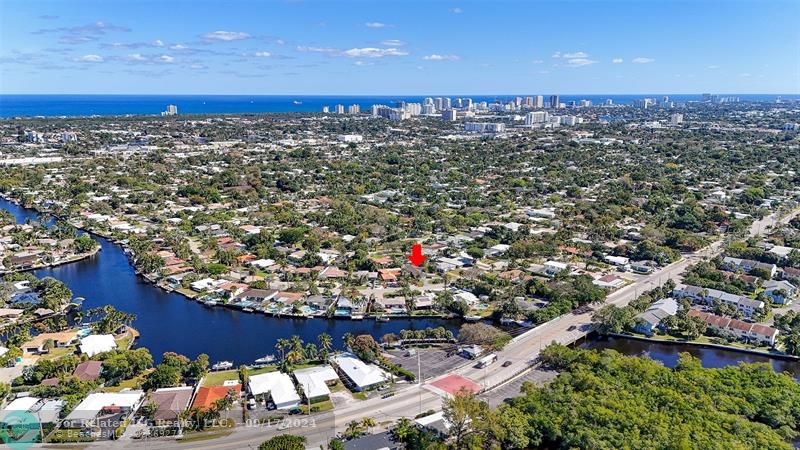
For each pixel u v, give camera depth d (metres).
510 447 112.25
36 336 166.00
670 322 171.75
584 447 106.12
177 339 171.00
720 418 113.12
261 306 193.38
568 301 185.75
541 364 148.62
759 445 106.25
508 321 180.62
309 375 138.62
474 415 111.19
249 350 163.62
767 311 186.75
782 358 157.38
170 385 135.25
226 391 130.12
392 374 142.75
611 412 113.94
